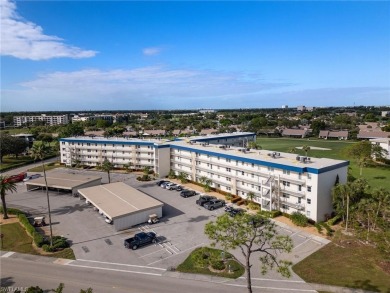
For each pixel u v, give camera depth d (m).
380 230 57.28
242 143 155.50
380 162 128.00
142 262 50.88
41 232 64.44
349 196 62.41
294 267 48.03
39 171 126.06
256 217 36.72
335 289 41.91
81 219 71.88
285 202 71.50
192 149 102.75
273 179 73.44
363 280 43.84
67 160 138.12
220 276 45.91
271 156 81.94
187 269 48.16
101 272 47.88
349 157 126.81
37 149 64.69
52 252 54.94
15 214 75.12
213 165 94.56
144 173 118.38
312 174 65.38
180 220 70.06
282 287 42.69
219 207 78.06
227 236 36.00
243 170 83.00
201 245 56.78
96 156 133.38
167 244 57.62
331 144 191.38
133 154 126.25
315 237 59.03
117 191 83.69
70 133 192.62
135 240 56.59
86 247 56.97
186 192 88.00
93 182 98.62
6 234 63.38
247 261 36.47
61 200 87.31
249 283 36.56
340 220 66.50
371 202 59.66
